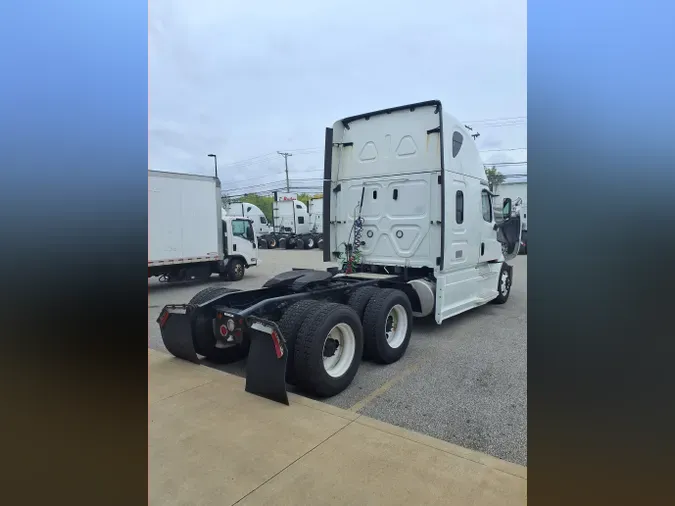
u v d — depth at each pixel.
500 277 8.23
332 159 6.68
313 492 2.42
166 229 10.73
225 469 2.65
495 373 4.57
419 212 5.92
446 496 2.38
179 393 3.83
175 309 4.76
